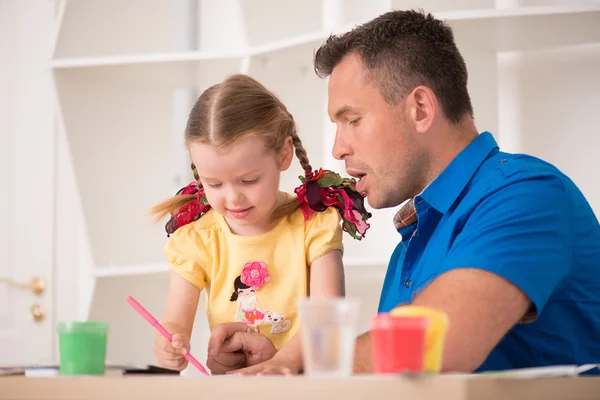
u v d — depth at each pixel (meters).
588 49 2.72
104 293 3.16
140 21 3.32
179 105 3.33
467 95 1.92
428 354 1.07
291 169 2.97
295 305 1.99
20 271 3.74
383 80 1.87
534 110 2.80
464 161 1.80
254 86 1.99
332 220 2.03
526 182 1.63
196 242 2.09
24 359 3.70
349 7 3.02
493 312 1.41
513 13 2.41
